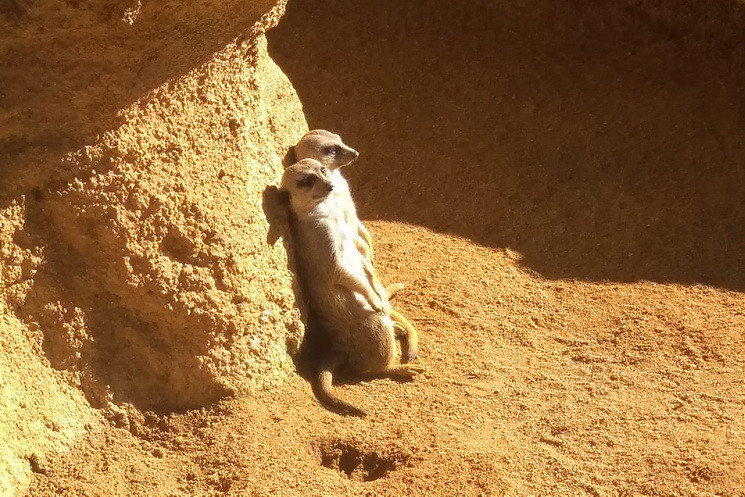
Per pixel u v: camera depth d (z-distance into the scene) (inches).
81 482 208.7
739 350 253.3
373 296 242.1
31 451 209.6
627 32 398.0
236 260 232.1
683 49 388.2
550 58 389.1
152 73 215.0
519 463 213.8
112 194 219.0
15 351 212.4
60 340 219.5
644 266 297.3
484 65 386.3
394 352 247.4
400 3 408.8
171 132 226.2
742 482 203.8
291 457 214.5
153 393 228.5
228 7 212.5
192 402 229.1
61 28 194.4
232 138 238.8
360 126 362.6
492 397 237.0
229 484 208.2
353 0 410.6
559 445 219.9
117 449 218.5
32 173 212.5
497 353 257.0
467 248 309.0
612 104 365.4
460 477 208.1
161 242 225.0
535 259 303.1
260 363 235.0
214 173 234.2
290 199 243.4
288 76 380.8
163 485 209.8
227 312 230.1
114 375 225.3
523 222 319.6
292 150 264.2
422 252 306.0
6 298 212.4
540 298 283.1
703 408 230.7
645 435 221.6
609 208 322.3
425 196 334.3
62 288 219.8
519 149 350.0
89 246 221.8
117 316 226.2
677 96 366.3
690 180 331.9
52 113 209.9
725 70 376.8
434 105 370.6
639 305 276.8
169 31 207.6
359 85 378.9
